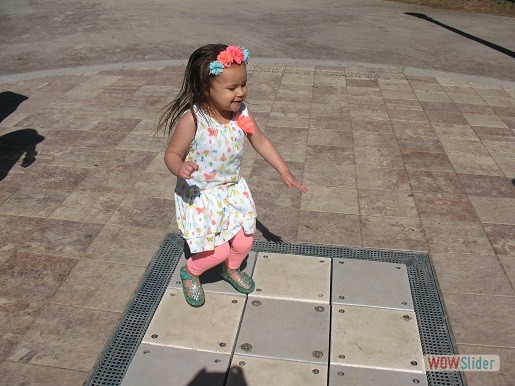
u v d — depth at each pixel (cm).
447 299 215
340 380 175
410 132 377
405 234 257
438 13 807
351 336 193
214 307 205
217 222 186
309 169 318
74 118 388
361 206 281
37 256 235
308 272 225
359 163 328
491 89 475
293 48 585
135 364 180
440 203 286
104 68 505
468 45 621
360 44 610
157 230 256
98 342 191
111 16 724
